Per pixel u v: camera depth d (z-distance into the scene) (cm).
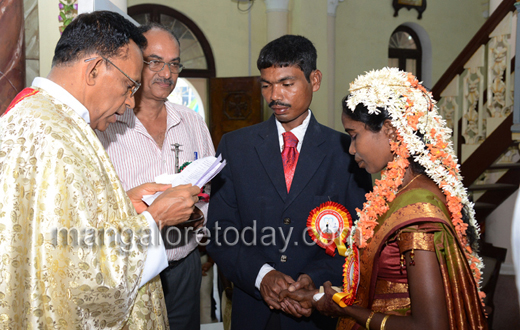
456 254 108
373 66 736
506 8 435
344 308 127
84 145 115
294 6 659
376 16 731
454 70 484
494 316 353
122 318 117
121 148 192
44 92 120
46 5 265
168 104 217
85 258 106
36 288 104
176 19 665
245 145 184
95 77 122
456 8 779
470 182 453
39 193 104
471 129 481
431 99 129
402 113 122
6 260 104
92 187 112
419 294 107
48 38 267
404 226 112
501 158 485
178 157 206
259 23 695
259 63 172
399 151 122
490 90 454
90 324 112
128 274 115
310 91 175
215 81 671
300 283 154
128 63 127
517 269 80
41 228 103
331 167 178
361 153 129
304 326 168
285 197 173
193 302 210
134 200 151
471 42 467
